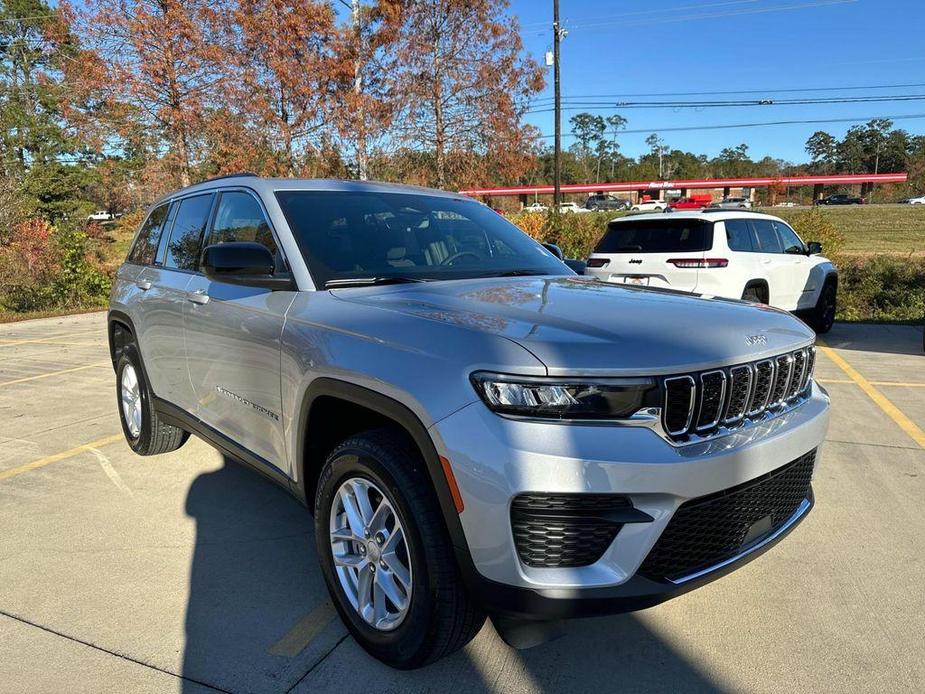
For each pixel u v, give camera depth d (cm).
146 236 478
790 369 254
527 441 197
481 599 209
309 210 328
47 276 1507
